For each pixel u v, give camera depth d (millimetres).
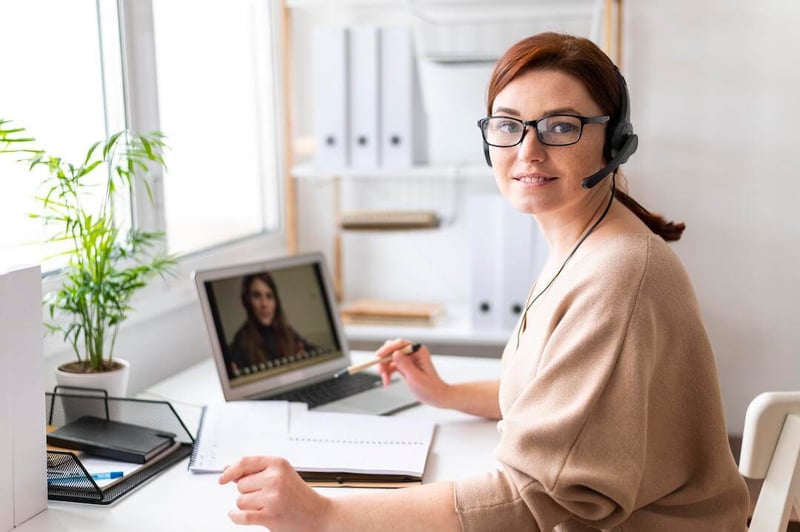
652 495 1027
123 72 1857
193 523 1131
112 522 1137
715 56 2371
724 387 2510
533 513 977
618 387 967
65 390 1487
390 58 2363
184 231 2205
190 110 2240
